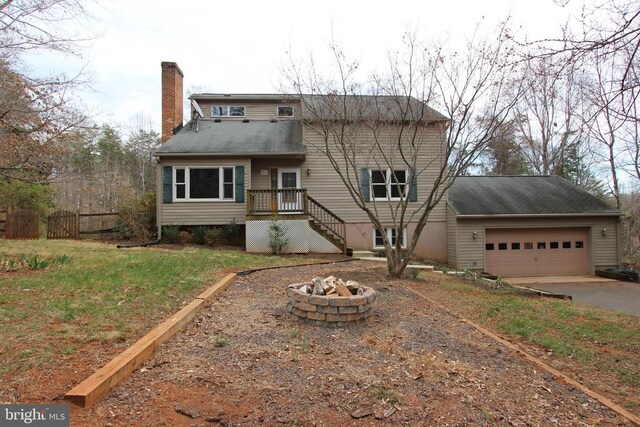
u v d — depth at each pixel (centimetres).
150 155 3681
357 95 1036
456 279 964
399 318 495
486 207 1479
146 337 353
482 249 1445
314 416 252
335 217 1350
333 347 377
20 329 374
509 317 584
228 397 271
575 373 377
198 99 1747
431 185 1500
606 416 272
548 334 508
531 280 1390
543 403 285
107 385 264
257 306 527
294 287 498
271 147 1432
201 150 1384
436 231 1511
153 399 262
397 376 314
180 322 412
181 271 729
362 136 1329
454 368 337
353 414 256
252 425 239
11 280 598
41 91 938
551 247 1485
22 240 1361
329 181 1488
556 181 1762
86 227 1588
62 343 343
